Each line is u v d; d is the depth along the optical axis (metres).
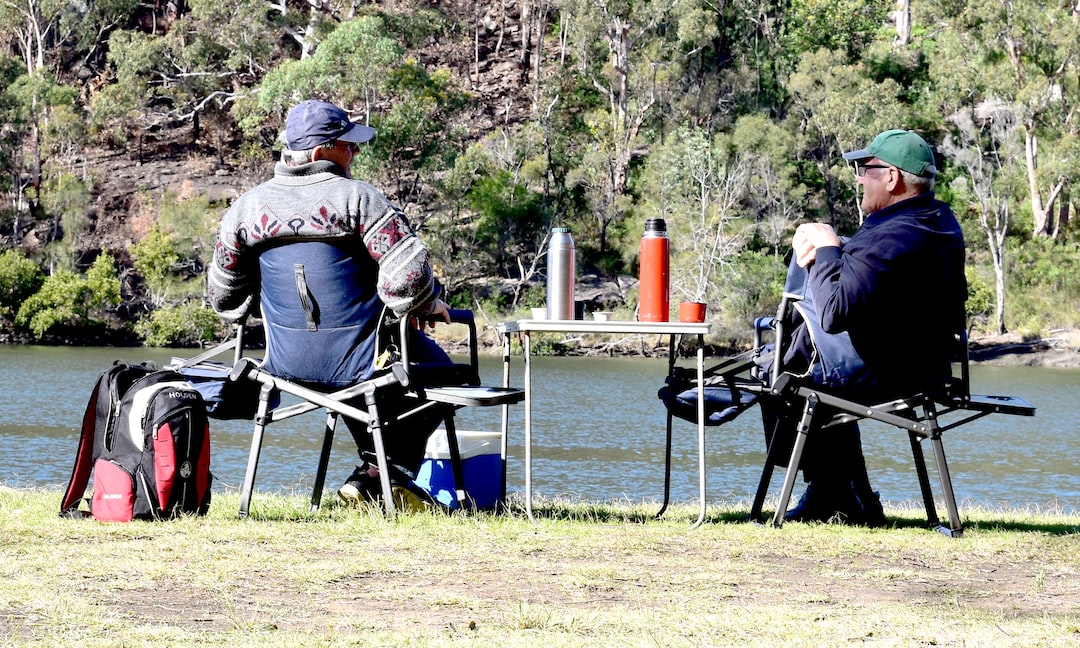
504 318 90.50
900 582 6.21
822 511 8.69
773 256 92.31
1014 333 89.56
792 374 8.12
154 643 4.61
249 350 75.25
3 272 90.44
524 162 107.19
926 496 8.51
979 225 99.44
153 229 91.62
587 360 81.19
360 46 96.88
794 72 112.94
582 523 7.97
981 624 5.22
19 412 40.53
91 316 90.56
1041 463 31.83
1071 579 6.36
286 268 7.93
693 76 109.38
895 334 7.82
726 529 7.81
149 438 7.64
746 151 97.12
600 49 113.00
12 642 4.55
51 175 108.38
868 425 42.97
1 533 7.00
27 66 122.44
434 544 6.90
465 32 130.75
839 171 99.56
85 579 5.75
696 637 4.90
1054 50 94.50
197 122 117.25
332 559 6.40
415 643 4.71
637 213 99.12
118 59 109.69
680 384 8.89
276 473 25.05
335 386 8.09
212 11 106.94
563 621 5.11
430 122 101.12
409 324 8.37
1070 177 93.12
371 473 8.52
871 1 125.12
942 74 97.62
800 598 5.76
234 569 6.05
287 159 8.05
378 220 7.81
